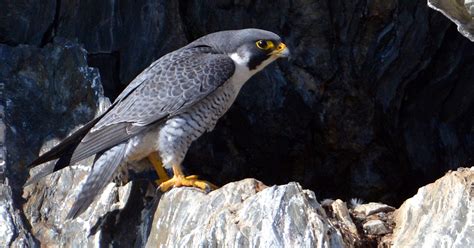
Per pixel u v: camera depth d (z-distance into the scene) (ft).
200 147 49.34
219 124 49.98
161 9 46.55
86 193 35.27
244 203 33.42
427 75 50.85
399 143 52.06
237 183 35.19
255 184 35.19
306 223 32.40
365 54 49.78
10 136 39.86
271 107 50.26
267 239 32.04
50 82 42.09
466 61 50.19
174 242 34.60
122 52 45.85
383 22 49.03
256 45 39.01
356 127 51.34
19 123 40.63
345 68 50.06
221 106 38.52
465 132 52.42
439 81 50.90
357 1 48.73
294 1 48.65
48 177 39.04
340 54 49.90
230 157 50.57
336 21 49.24
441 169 52.24
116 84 46.06
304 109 50.70
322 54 49.75
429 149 52.08
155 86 37.27
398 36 49.26
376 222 35.35
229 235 32.63
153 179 41.57
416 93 51.37
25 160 39.73
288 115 50.62
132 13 45.83
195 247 33.12
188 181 36.83
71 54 42.29
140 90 37.42
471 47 49.67
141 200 37.40
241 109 50.03
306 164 52.31
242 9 48.37
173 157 37.06
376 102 50.98
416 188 52.85
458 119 52.24
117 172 38.93
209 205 34.63
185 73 37.52
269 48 39.11
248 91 49.78
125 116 36.68
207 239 32.81
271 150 51.34
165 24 46.78
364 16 48.91
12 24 44.04
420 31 49.19
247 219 32.89
